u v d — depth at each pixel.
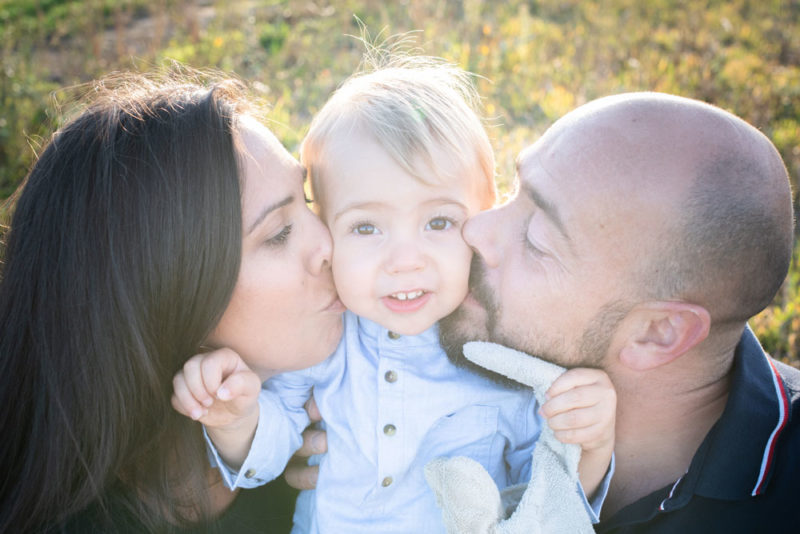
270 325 1.71
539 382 1.67
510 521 1.62
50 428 1.63
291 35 7.70
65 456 1.63
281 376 1.97
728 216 1.47
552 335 1.67
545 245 1.62
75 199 1.57
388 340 1.94
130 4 8.95
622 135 1.54
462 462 1.65
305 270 1.70
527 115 5.54
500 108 5.61
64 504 1.67
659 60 6.81
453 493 1.64
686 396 1.72
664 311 1.58
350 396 1.94
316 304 1.76
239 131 1.64
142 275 1.56
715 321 1.59
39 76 6.70
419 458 1.93
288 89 6.27
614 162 1.53
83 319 1.58
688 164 1.49
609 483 1.80
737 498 1.59
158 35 7.54
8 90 6.11
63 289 1.58
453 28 7.34
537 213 1.65
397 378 1.90
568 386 1.62
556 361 1.71
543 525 1.63
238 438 1.81
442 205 1.76
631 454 1.84
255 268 1.63
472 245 1.71
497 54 6.57
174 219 1.54
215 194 1.56
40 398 1.64
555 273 1.61
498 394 1.93
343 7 8.30
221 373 1.63
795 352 3.33
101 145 1.58
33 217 1.62
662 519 1.69
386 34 7.27
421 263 1.71
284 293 1.67
